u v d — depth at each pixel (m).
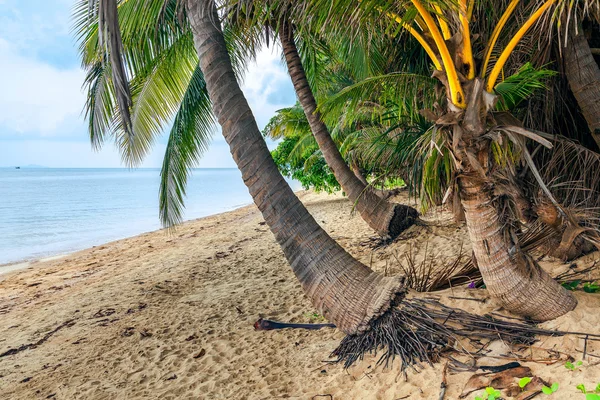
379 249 7.50
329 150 7.80
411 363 3.01
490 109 2.72
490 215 3.01
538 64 4.11
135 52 5.98
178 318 5.96
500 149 2.79
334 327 4.43
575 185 3.94
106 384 4.25
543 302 2.96
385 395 2.80
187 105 7.05
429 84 4.32
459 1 2.65
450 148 2.96
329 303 3.49
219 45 3.86
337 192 21.52
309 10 3.04
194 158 7.21
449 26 2.98
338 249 3.65
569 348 2.65
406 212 7.81
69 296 8.62
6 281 11.04
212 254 10.73
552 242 4.00
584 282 3.46
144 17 5.30
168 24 6.17
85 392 4.13
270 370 3.81
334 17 2.82
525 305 3.00
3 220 24.56
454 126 2.84
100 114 5.99
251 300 6.23
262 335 4.76
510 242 3.04
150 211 29.31
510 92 3.43
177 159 6.99
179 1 4.90
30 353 5.64
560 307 2.94
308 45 7.32
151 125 7.00
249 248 10.86
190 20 3.97
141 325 5.94
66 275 11.06
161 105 7.07
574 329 2.80
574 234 3.39
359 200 7.85
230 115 3.73
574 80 3.94
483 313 3.29
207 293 7.09
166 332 5.48
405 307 3.42
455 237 6.79
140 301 7.25
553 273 3.91
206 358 4.41
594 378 2.30
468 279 3.93
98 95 5.92
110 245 15.48
